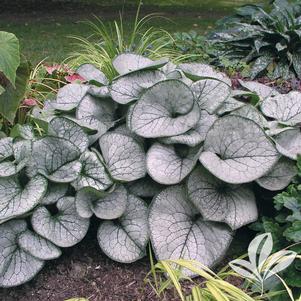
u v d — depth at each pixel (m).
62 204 2.73
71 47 8.09
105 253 2.71
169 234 2.69
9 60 2.84
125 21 10.48
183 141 2.74
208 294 2.18
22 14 10.95
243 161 2.67
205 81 2.99
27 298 2.62
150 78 3.03
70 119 2.86
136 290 2.62
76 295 2.62
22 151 2.76
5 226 2.66
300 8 5.33
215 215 2.66
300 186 2.56
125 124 3.04
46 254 2.61
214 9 12.09
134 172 2.82
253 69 4.64
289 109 3.18
